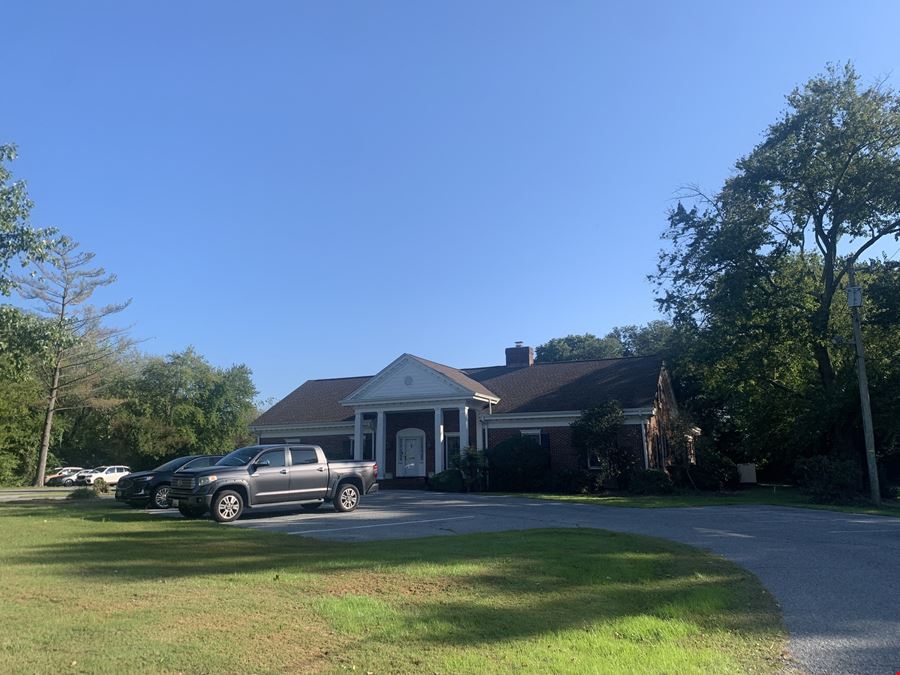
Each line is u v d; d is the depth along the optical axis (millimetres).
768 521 16672
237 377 56750
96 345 47562
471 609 7078
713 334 29547
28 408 47000
